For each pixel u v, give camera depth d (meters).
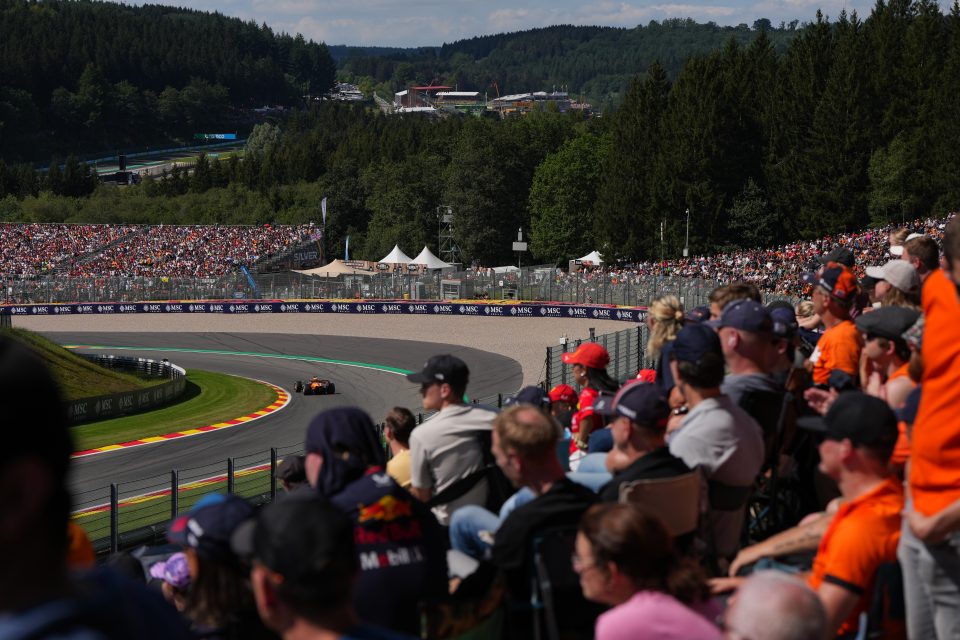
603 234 111.69
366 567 5.03
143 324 77.06
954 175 87.31
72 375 47.25
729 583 5.09
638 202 107.38
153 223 172.75
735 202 103.31
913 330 5.90
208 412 46.53
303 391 52.53
